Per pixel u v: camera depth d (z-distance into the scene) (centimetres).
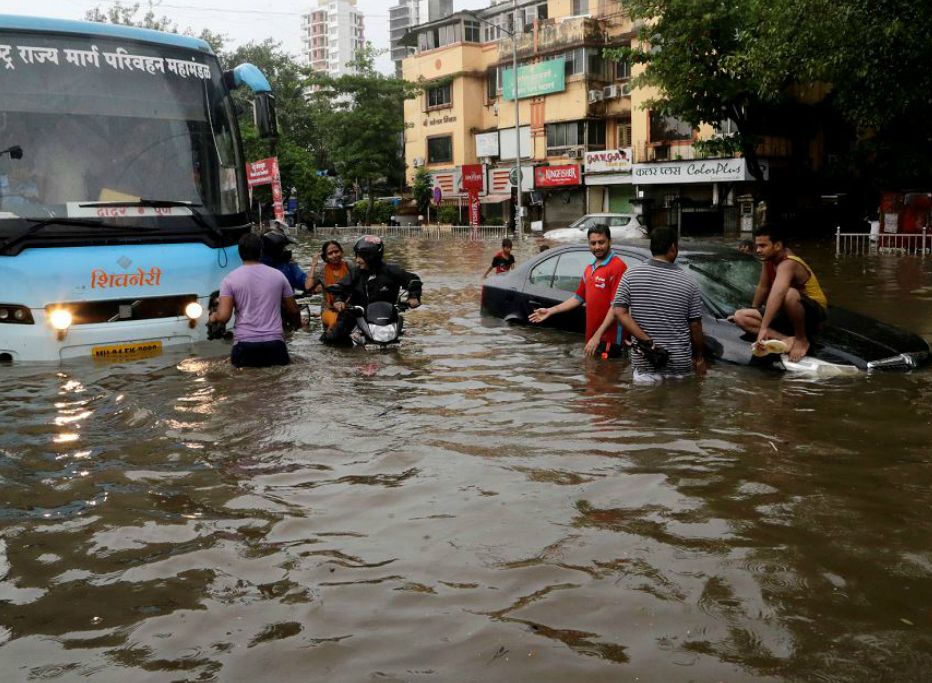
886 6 1329
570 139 3872
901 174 2228
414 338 876
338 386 650
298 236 4028
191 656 270
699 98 2422
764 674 254
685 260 803
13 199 739
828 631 278
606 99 3744
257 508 399
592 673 255
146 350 786
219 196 845
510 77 4081
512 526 371
